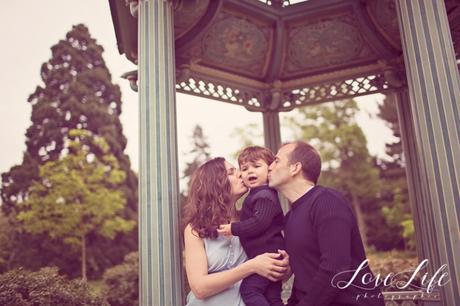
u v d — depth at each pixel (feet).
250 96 20.49
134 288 34.42
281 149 8.29
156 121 9.70
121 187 79.82
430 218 8.82
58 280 24.26
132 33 15.20
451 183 8.19
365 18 17.24
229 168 8.53
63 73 86.02
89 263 69.51
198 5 14.94
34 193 65.16
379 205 76.07
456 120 8.39
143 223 9.18
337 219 6.79
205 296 7.25
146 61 10.12
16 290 21.94
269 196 7.75
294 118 79.56
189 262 7.55
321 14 17.70
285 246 7.66
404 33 9.29
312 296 6.56
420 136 8.78
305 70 20.42
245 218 7.93
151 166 9.39
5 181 77.66
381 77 19.70
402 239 70.08
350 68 19.97
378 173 77.97
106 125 83.61
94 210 65.77
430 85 8.70
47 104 81.97
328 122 78.79
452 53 8.73
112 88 88.48
